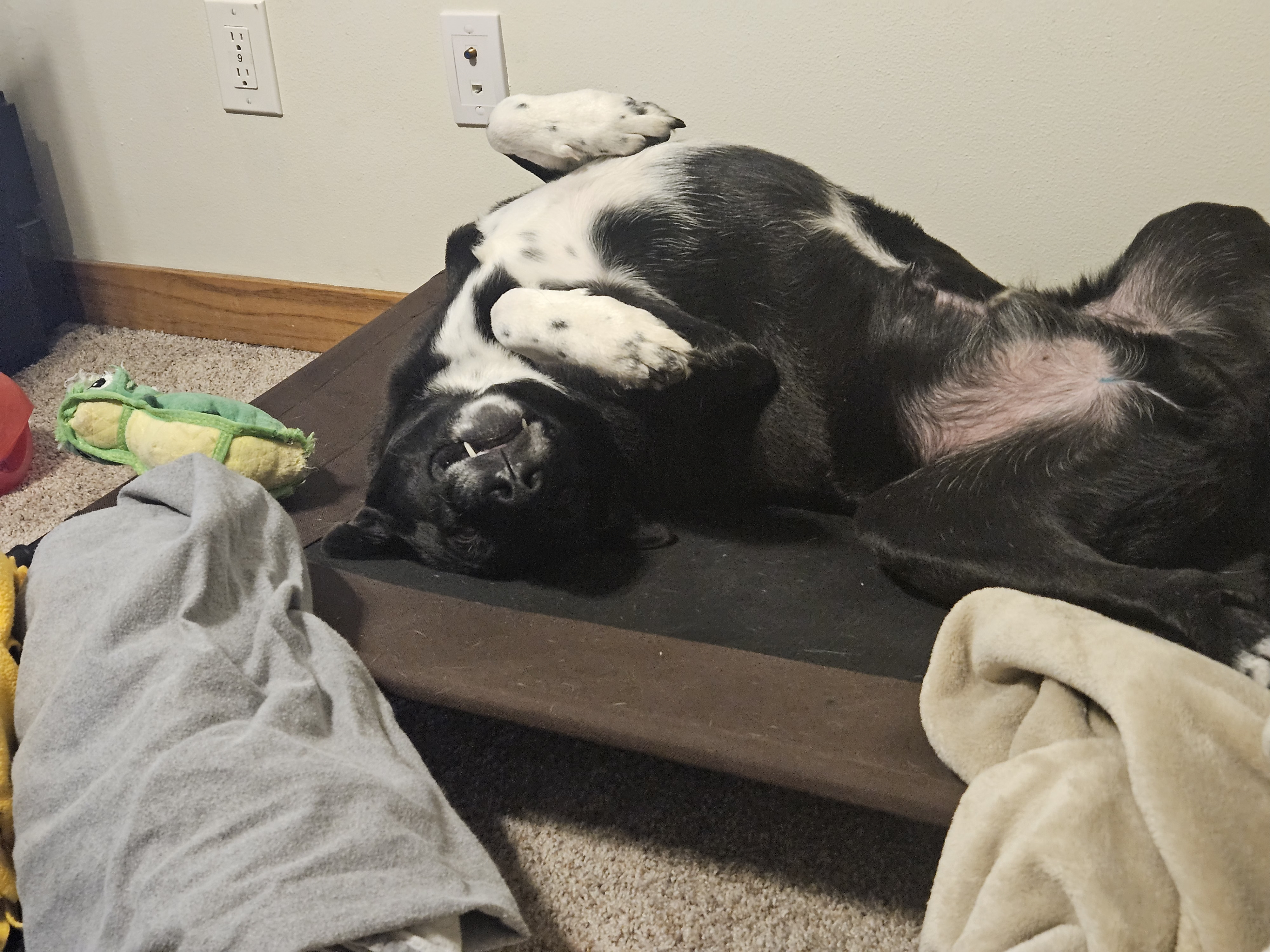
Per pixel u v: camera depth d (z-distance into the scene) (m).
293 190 2.52
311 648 1.27
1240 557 1.33
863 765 1.12
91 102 2.59
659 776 1.49
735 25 1.99
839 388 1.49
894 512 1.38
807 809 1.42
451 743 1.57
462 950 1.02
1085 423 1.31
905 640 1.33
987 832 1.01
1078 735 1.07
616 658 1.29
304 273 2.62
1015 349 1.38
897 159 2.01
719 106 2.07
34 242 2.76
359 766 1.11
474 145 2.30
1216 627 1.17
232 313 2.72
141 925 0.99
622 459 1.58
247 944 0.95
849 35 1.93
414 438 1.56
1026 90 1.87
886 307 1.46
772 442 1.54
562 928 1.29
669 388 1.50
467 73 2.21
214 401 1.65
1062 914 0.96
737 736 1.16
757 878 1.33
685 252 1.53
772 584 1.47
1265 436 1.25
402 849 1.04
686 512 1.64
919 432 1.46
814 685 1.22
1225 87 1.76
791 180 1.53
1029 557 1.28
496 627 1.36
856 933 1.26
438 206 2.41
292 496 1.72
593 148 1.62
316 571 1.50
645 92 2.11
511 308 1.46
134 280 2.77
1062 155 1.90
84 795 1.10
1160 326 1.36
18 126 2.63
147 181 2.65
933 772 1.10
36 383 2.57
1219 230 1.34
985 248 2.03
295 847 1.02
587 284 1.56
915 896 1.29
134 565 1.29
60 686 1.18
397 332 2.12
